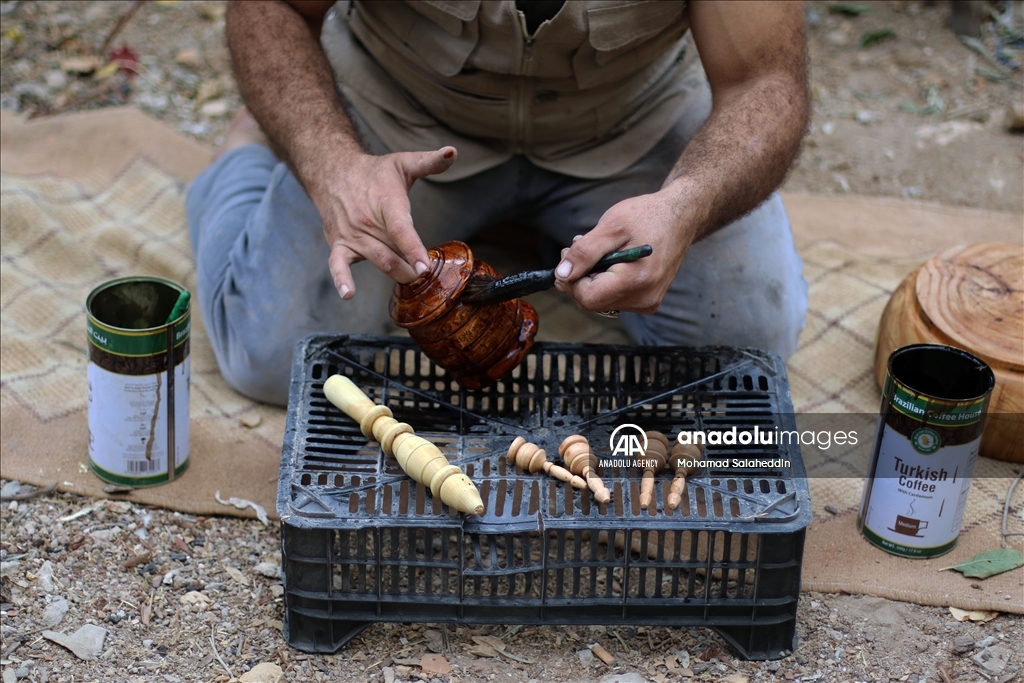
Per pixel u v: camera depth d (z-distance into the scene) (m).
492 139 3.19
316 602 2.33
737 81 2.82
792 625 2.38
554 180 3.29
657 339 3.33
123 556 2.65
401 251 2.41
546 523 2.24
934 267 3.26
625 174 3.25
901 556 2.70
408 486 2.35
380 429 2.42
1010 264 3.29
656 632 2.47
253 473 2.93
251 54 2.88
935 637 2.49
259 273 3.12
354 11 3.16
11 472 2.85
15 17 5.04
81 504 2.79
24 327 3.44
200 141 4.45
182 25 5.15
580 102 3.05
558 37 2.79
